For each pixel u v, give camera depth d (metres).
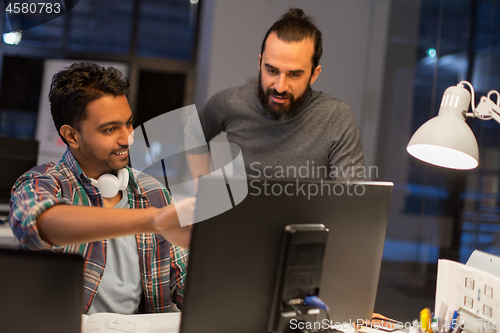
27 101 4.34
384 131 3.91
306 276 0.65
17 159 2.07
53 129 4.27
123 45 4.50
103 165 0.95
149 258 1.02
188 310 0.58
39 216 0.69
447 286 0.89
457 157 0.99
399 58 3.87
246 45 3.97
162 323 0.89
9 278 0.53
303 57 1.22
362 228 0.71
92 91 0.88
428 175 3.73
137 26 4.48
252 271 0.61
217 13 3.93
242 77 3.98
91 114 0.89
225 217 0.58
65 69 0.92
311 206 0.65
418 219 3.75
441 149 1.01
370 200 0.71
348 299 0.72
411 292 3.35
